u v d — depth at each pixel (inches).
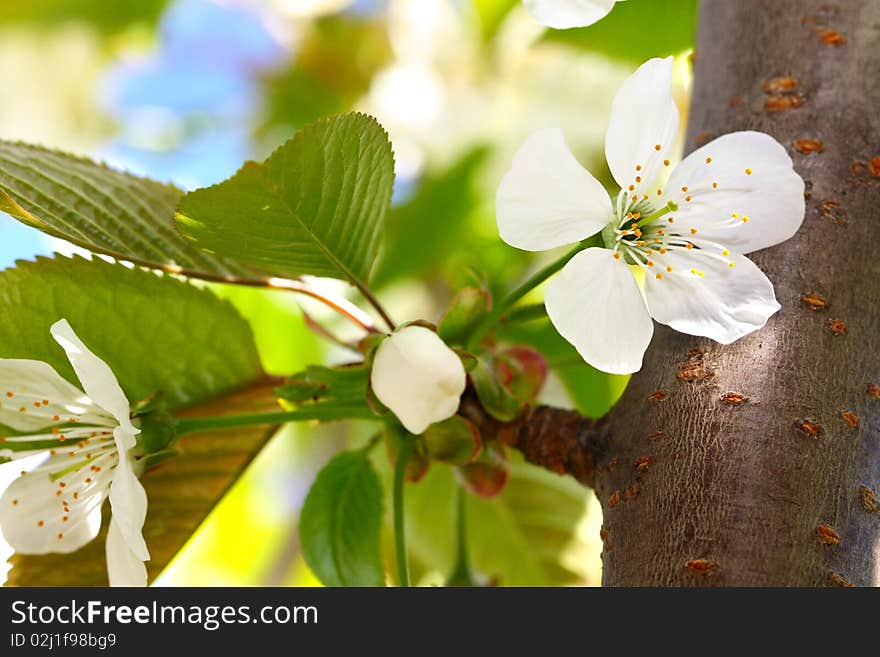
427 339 9.8
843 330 9.4
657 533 9.1
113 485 9.5
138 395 10.3
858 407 9.3
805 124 9.9
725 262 9.6
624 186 9.8
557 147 9.6
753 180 9.7
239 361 10.4
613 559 9.2
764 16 10.2
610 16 12.1
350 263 10.2
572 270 9.7
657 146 9.9
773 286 9.5
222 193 9.6
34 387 9.9
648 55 12.2
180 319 10.3
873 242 9.6
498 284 13.3
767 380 9.2
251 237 9.9
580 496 12.5
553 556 12.4
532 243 9.7
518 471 12.4
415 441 10.3
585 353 9.6
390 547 12.4
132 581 9.6
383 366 9.8
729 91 10.1
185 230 9.8
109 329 10.1
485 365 10.2
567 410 10.1
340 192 9.8
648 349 9.7
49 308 10.0
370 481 10.8
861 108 9.9
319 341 12.9
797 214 9.6
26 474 10.1
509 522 12.4
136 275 10.1
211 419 10.1
